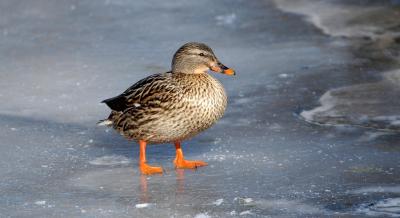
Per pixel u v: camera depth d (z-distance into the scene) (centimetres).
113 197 1052
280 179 1104
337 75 1634
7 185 1101
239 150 1243
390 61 1720
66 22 2128
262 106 1464
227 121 1388
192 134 1157
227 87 1584
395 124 1338
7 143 1288
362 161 1165
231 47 1881
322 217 959
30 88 1609
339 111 1417
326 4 2222
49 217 981
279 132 1324
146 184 1103
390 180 1083
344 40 1898
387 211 973
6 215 988
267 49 1855
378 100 1465
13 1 2320
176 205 1016
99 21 2130
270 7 2223
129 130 1173
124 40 1961
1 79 1673
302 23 2056
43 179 1127
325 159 1180
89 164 1195
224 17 2144
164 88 1138
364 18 2067
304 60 1752
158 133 1150
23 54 1859
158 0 2336
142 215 984
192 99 1128
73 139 1314
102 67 1742
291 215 969
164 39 1961
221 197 1042
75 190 1081
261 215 972
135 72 1703
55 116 1439
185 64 1145
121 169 1172
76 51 1875
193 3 2291
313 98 1501
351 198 1020
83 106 1493
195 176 1132
